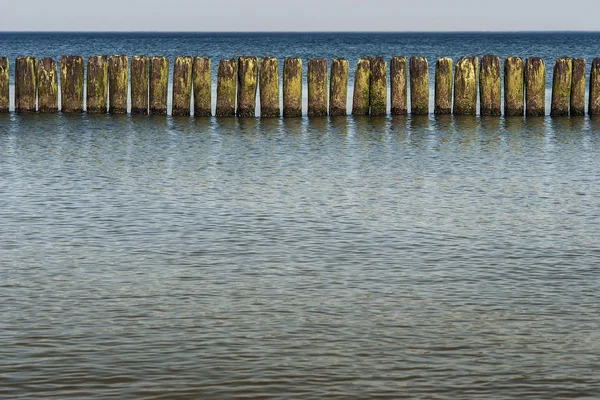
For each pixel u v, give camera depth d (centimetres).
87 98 2831
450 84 2772
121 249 1170
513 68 2778
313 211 1419
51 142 2253
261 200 1508
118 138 2334
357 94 2766
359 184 1678
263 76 2734
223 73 2753
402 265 1102
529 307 942
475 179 1748
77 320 892
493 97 2759
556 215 1413
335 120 2703
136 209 1424
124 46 11156
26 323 881
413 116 2784
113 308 928
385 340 843
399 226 1317
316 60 2745
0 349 812
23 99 2838
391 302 955
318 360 795
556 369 777
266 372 768
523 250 1182
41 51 9500
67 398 715
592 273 1073
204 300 956
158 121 2677
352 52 9106
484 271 1078
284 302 952
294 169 1853
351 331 866
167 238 1231
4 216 1366
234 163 1934
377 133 2441
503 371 773
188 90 2770
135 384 742
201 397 721
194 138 2341
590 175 1805
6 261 1108
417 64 2767
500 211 1439
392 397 723
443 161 1981
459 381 752
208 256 1137
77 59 2825
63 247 1179
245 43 12838
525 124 2634
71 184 1652
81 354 803
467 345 832
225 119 2727
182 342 834
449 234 1270
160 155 2050
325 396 724
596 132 2473
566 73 2775
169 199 1510
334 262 1112
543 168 1892
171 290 992
